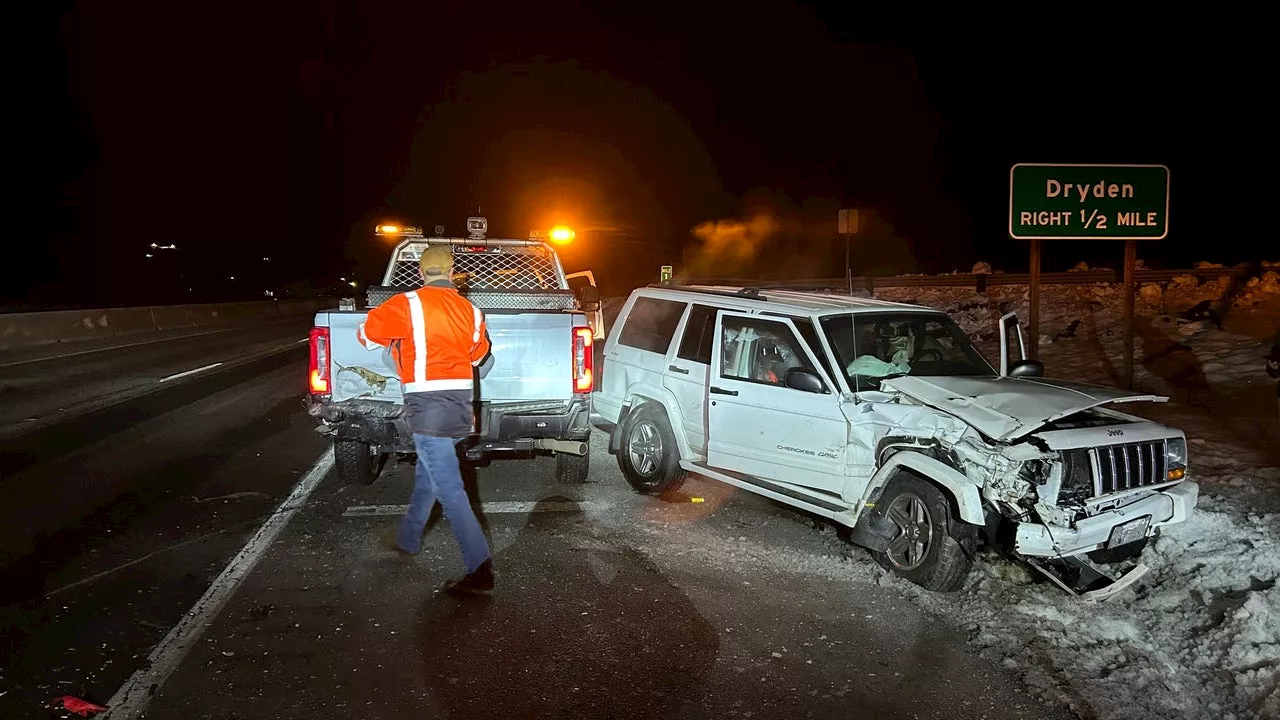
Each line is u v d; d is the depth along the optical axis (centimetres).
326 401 665
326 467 839
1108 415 593
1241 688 420
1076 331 1455
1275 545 557
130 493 746
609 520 678
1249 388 997
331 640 465
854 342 645
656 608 512
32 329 2009
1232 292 1650
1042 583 551
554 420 689
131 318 2441
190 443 948
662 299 791
